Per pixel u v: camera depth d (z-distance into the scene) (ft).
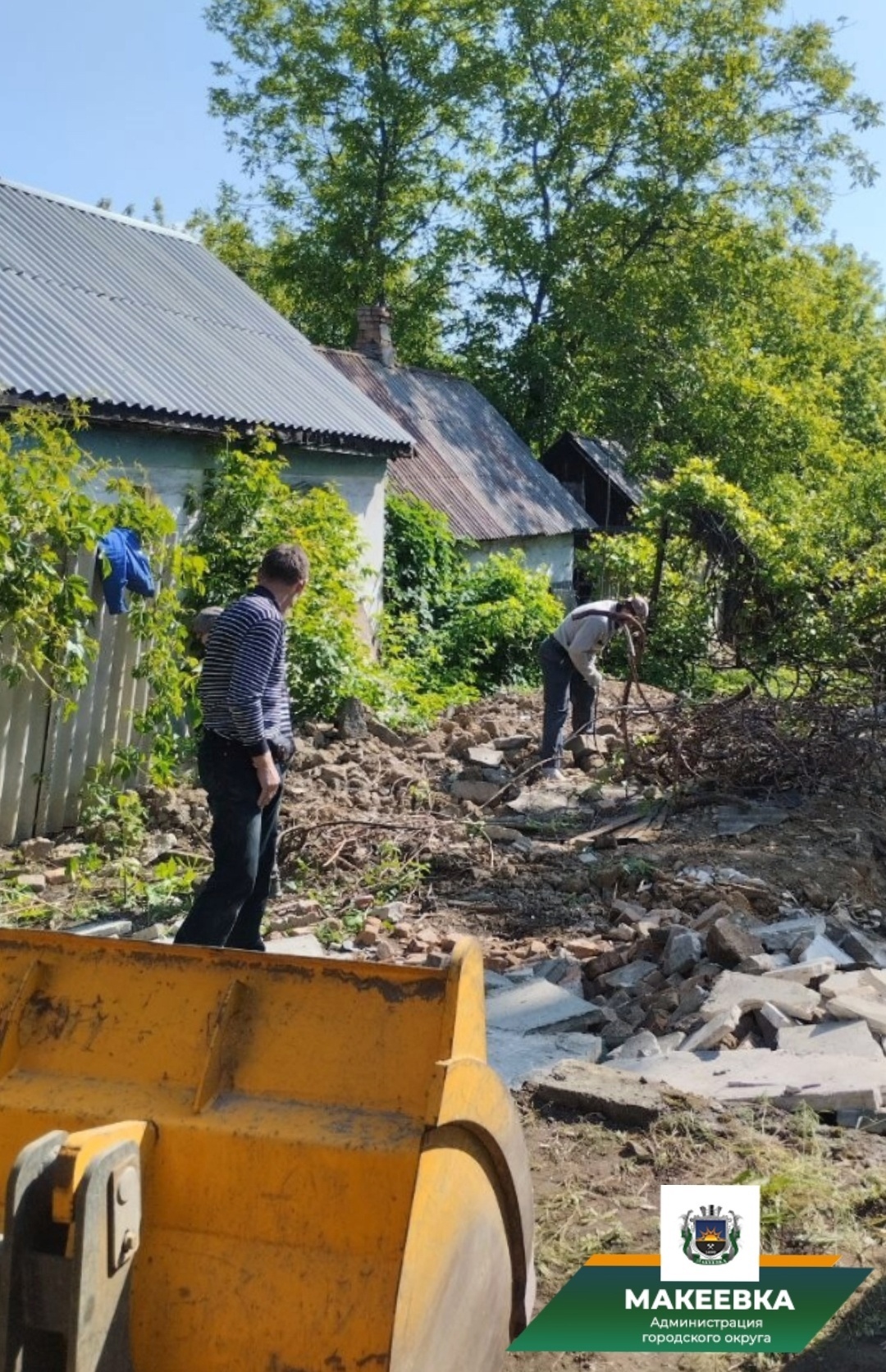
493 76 99.45
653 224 100.22
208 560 34.76
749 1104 15.83
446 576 57.62
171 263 49.26
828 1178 14.06
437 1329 8.34
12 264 39.58
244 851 18.30
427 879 25.27
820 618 42.83
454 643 53.78
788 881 25.17
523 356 100.22
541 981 19.72
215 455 37.93
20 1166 6.83
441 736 36.76
